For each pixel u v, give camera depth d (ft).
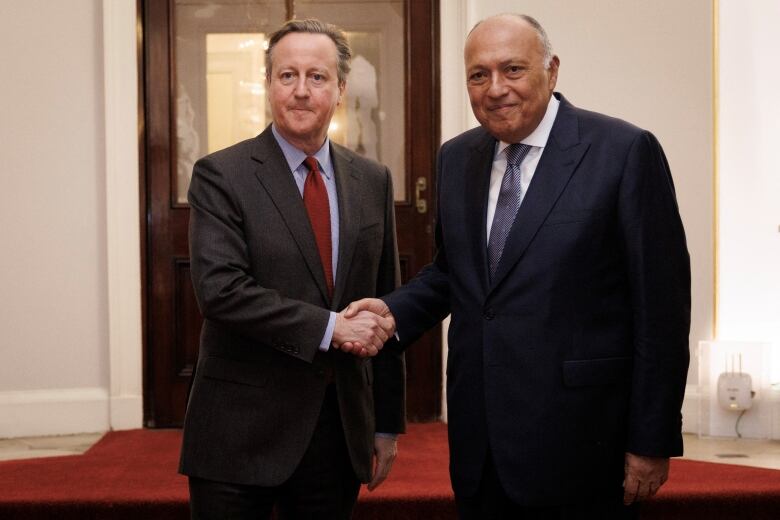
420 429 14.16
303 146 6.88
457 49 14.43
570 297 6.30
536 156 6.59
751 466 11.76
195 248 6.63
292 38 6.76
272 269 6.64
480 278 6.56
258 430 6.60
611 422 6.37
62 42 14.11
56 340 14.21
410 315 7.08
